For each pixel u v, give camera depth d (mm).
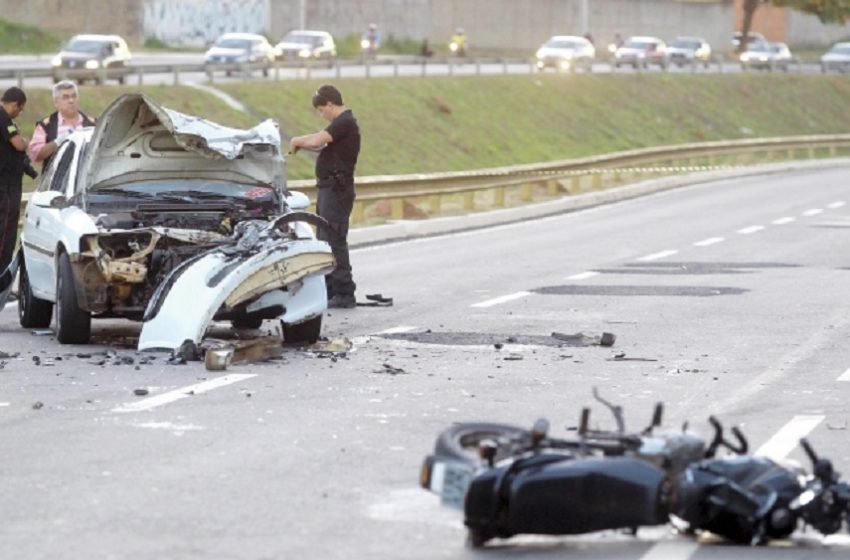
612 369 31516
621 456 17047
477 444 18188
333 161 42562
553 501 16500
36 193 38375
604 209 96188
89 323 34875
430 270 55438
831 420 25766
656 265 57094
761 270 54656
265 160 37344
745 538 17359
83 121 41875
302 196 38156
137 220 35406
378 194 76625
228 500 19719
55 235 35688
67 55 154750
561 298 45438
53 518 18719
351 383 29422
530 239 71875
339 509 19297
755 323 39312
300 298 34125
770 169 145500
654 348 34750
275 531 18156
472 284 49938
